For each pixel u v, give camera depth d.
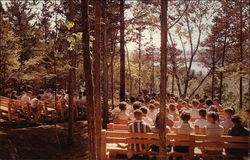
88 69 5.15
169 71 22.70
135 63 30.98
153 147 6.13
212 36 19.92
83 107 18.48
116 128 7.25
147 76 30.91
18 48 21.19
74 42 5.92
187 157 6.03
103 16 14.25
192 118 8.88
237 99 22.19
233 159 5.90
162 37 4.79
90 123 5.12
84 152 12.02
